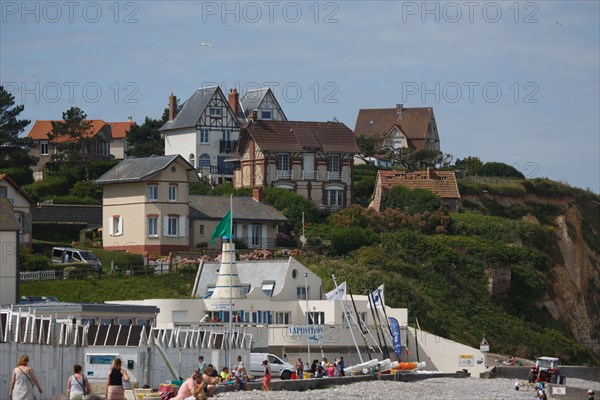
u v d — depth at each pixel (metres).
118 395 113.44
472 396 189.62
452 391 194.50
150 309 190.12
